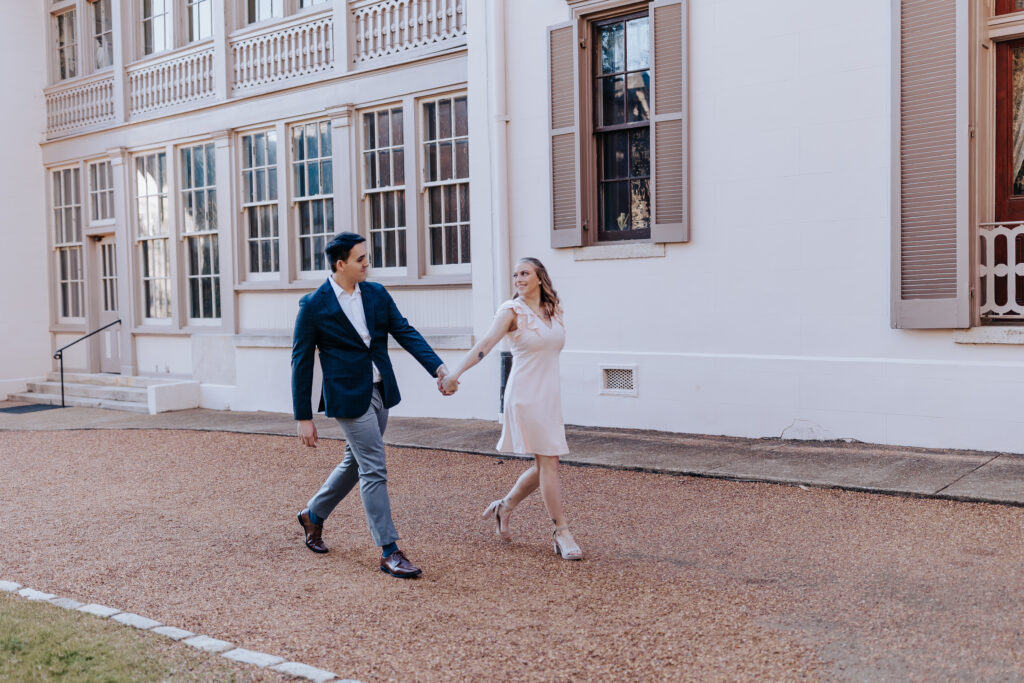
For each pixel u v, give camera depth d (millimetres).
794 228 8305
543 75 9859
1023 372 7133
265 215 13523
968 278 7324
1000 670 3564
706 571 4977
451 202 11312
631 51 9422
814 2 8094
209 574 5305
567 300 9844
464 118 11102
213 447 9891
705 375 8844
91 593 5035
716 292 8805
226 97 13664
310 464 8648
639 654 3920
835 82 8016
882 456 7367
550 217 9828
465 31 10914
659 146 9031
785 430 8383
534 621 4363
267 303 13445
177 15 14625
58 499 7543
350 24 12102
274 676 3760
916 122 7504
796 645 3924
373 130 12117
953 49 7301
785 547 5305
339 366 5203
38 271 16891
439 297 11383
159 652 4027
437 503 6828
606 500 6641
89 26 16359
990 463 6895
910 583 4590
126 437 10945
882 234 7816
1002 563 4793
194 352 14344
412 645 4121
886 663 3697
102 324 16375
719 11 8633
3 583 5180
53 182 16969
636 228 9531
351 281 5293
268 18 13398
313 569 5336
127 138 15359
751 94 8492
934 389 7562
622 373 9453
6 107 16438
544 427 5270
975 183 7371
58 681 3697
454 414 11008
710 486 6844
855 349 8016
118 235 15617
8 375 16375
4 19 16375
